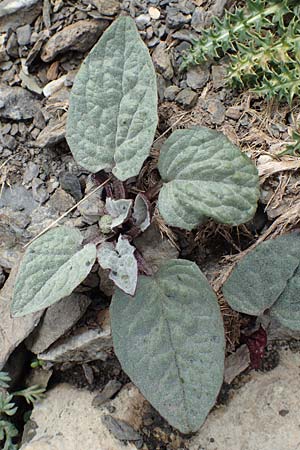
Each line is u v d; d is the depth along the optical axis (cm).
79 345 35
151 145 34
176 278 33
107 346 36
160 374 33
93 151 34
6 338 36
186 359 33
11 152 37
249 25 35
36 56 38
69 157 37
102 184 35
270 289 33
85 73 34
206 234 35
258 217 35
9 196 37
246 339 35
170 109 36
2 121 38
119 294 33
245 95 35
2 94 37
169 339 33
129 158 34
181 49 36
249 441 34
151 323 33
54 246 34
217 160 32
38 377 37
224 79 35
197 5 36
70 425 36
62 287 33
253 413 35
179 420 32
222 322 33
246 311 33
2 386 35
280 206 34
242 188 32
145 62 33
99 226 35
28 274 33
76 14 37
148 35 37
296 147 33
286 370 36
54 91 38
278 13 34
